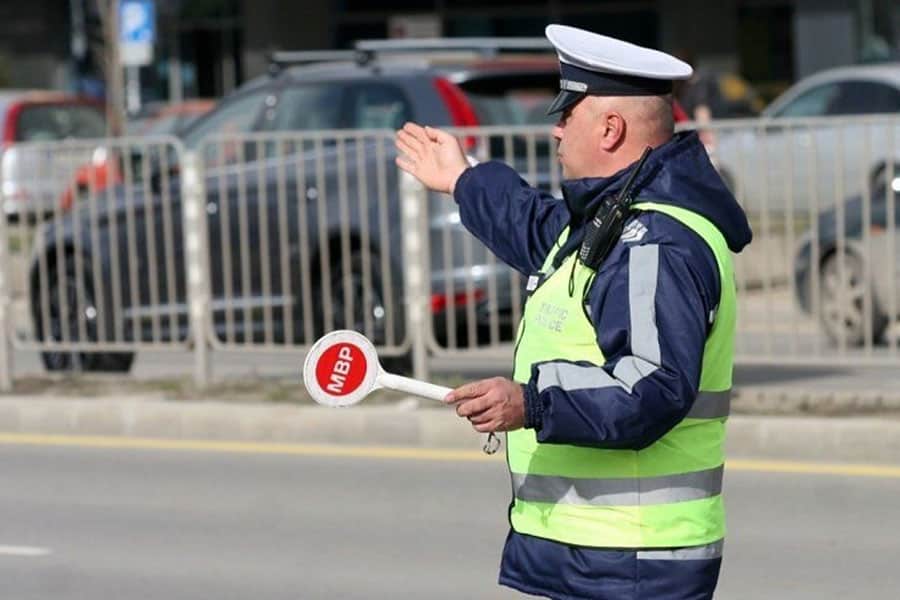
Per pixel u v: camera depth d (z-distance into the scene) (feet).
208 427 78.43
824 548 58.03
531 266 33.37
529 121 88.17
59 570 57.82
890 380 86.84
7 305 86.28
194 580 56.24
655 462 29.14
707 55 238.07
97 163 96.27
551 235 33.12
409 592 54.08
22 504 67.15
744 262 79.25
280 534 61.62
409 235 79.77
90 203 89.20
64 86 282.36
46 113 195.52
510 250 33.65
